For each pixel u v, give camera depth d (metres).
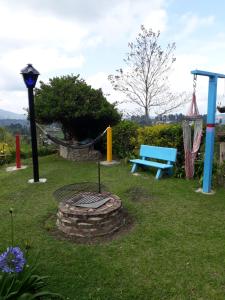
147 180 6.38
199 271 2.97
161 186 5.89
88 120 9.32
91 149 9.34
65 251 3.42
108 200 4.25
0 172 7.70
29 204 5.06
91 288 2.73
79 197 4.44
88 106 8.91
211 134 5.18
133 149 8.55
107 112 9.24
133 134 8.45
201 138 6.27
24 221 4.32
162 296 2.62
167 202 4.97
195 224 4.07
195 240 3.61
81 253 3.37
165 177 6.59
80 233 3.78
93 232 3.76
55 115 8.94
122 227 4.04
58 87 9.18
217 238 3.65
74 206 4.03
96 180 6.52
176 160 6.77
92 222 3.75
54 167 8.08
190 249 3.40
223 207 4.68
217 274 2.92
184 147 6.19
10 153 9.59
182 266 3.06
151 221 4.21
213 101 5.07
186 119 5.60
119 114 10.09
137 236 3.76
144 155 7.21
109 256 3.29
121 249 3.44
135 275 2.93
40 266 3.10
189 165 6.23
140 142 7.89
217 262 3.12
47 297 2.54
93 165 8.22
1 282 2.16
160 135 7.23
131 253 3.35
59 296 2.56
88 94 9.16
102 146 9.85
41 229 4.04
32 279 2.34
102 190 5.24
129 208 4.75
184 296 2.61
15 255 2.21
